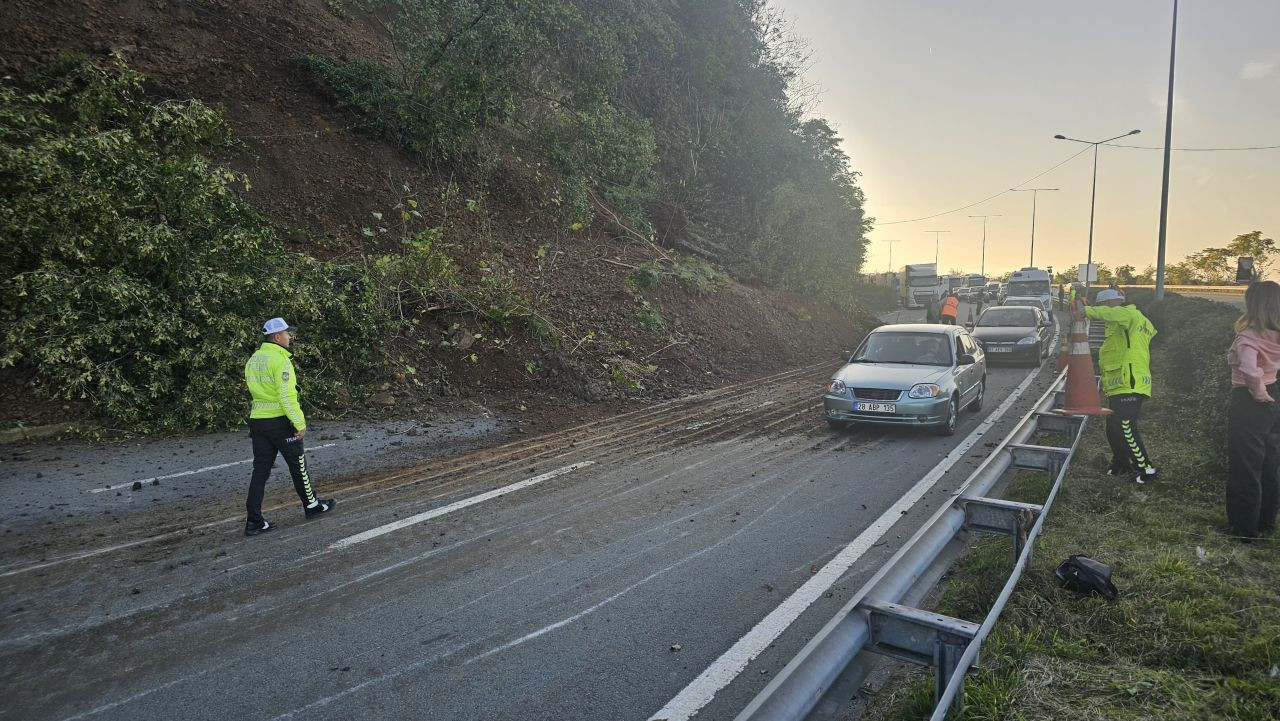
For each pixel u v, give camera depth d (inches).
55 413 316.2
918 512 234.8
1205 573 164.7
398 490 259.8
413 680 132.7
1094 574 154.9
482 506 240.8
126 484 259.3
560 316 535.5
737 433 369.1
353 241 495.8
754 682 131.6
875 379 365.4
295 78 583.8
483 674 135.0
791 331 794.8
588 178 775.7
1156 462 267.4
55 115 407.8
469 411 400.8
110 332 325.4
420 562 191.0
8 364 309.0
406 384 410.6
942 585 170.9
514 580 179.0
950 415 364.8
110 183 344.8
